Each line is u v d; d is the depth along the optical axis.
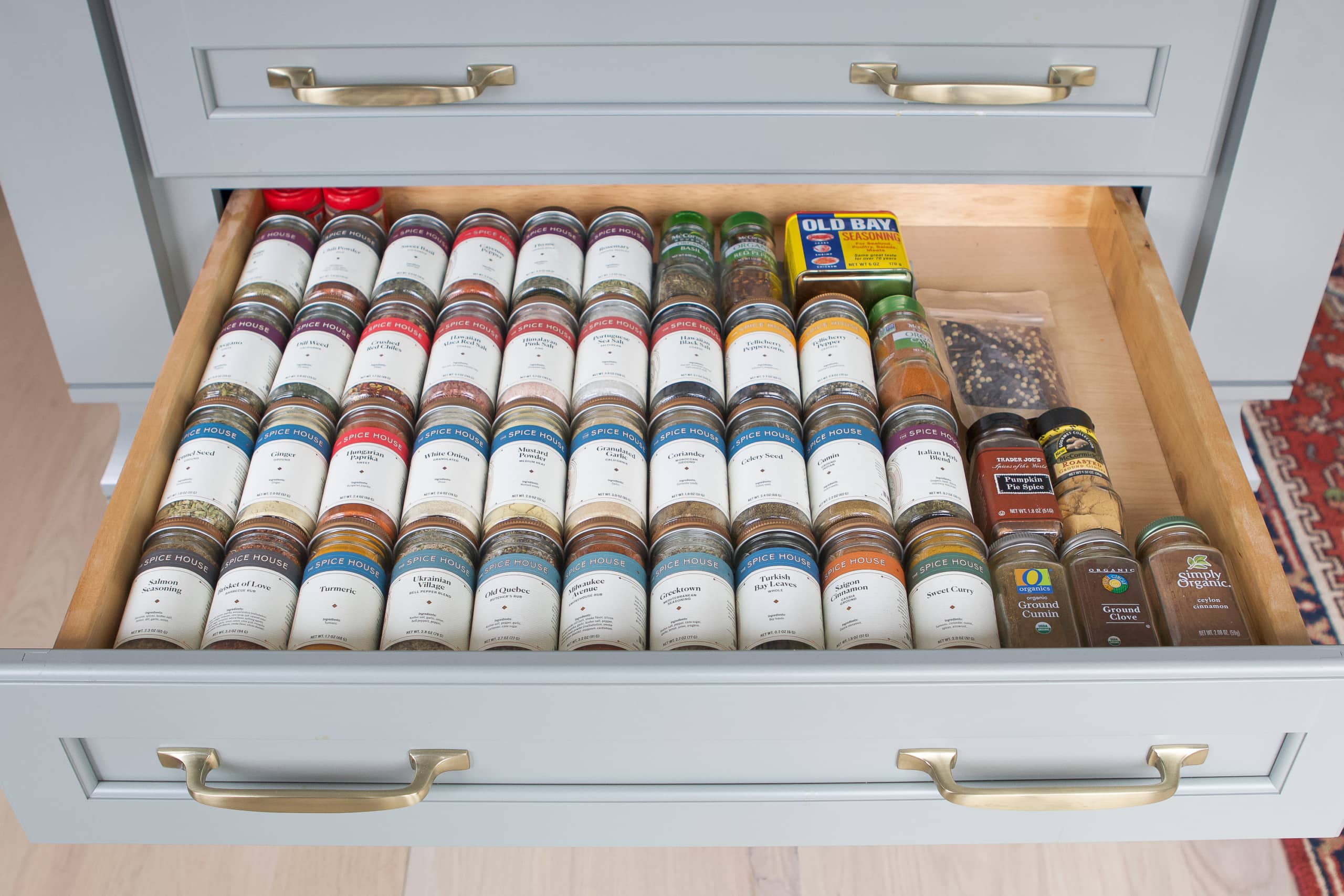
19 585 1.43
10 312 1.75
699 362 0.99
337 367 1.01
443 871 1.21
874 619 0.83
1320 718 0.77
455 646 0.83
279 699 0.74
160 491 0.93
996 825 0.89
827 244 1.13
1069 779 0.83
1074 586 0.86
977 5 1.02
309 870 1.21
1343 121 1.07
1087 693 0.75
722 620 0.83
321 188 1.16
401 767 0.82
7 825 1.23
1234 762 0.83
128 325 1.22
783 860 1.23
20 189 1.10
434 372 0.99
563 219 1.16
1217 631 0.83
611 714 0.76
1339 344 1.73
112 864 1.21
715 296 1.11
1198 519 0.96
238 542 0.87
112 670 0.73
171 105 1.06
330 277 1.08
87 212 1.12
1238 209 1.14
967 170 1.13
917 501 0.91
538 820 0.87
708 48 1.04
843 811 0.86
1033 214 1.25
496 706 0.75
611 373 0.98
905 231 1.25
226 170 1.12
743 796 0.85
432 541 0.86
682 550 0.86
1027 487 0.92
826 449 0.94
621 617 0.83
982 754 0.81
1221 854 1.23
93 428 1.61
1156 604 0.86
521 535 0.87
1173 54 1.04
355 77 1.06
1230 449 0.93
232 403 0.96
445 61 1.05
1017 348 1.11
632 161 1.12
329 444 0.96
